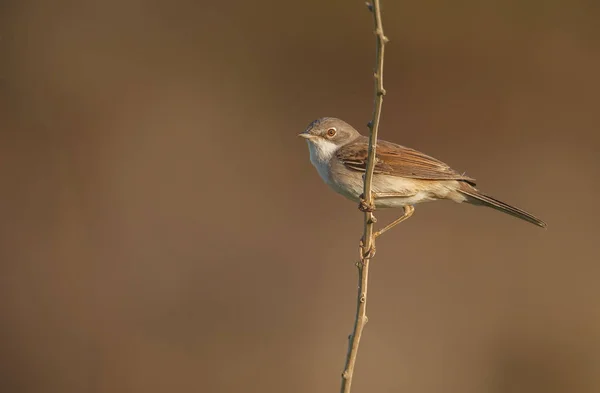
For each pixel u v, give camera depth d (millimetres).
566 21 17062
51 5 16859
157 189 15414
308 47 17500
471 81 16953
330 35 17453
